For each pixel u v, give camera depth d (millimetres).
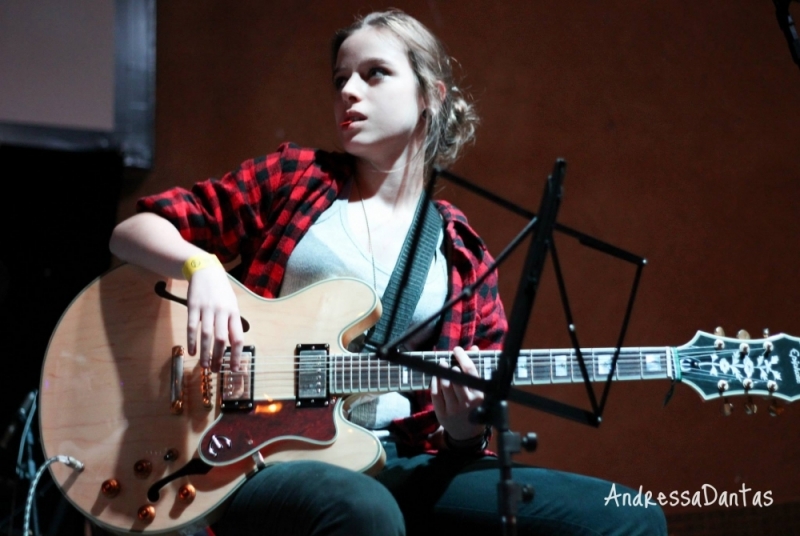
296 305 2281
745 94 5352
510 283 5012
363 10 5082
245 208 2469
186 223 2402
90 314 2270
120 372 2219
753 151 5312
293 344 2238
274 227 2463
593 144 5203
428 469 2256
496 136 5117
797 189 5312
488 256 2652
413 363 1813
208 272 2145
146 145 4688
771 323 5141
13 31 4535
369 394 2283
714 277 5148
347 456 2096
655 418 4922
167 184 4777
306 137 4949
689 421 4945
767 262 5207
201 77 4910
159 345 2242
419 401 2473
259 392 2188
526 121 5160
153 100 4734
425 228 2555
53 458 2094
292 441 2121
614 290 5070
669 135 5266
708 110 5312
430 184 1810
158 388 2203
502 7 5227
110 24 4703
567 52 5258
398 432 2395
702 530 4797
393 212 2619
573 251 5078
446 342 2428
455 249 2564
